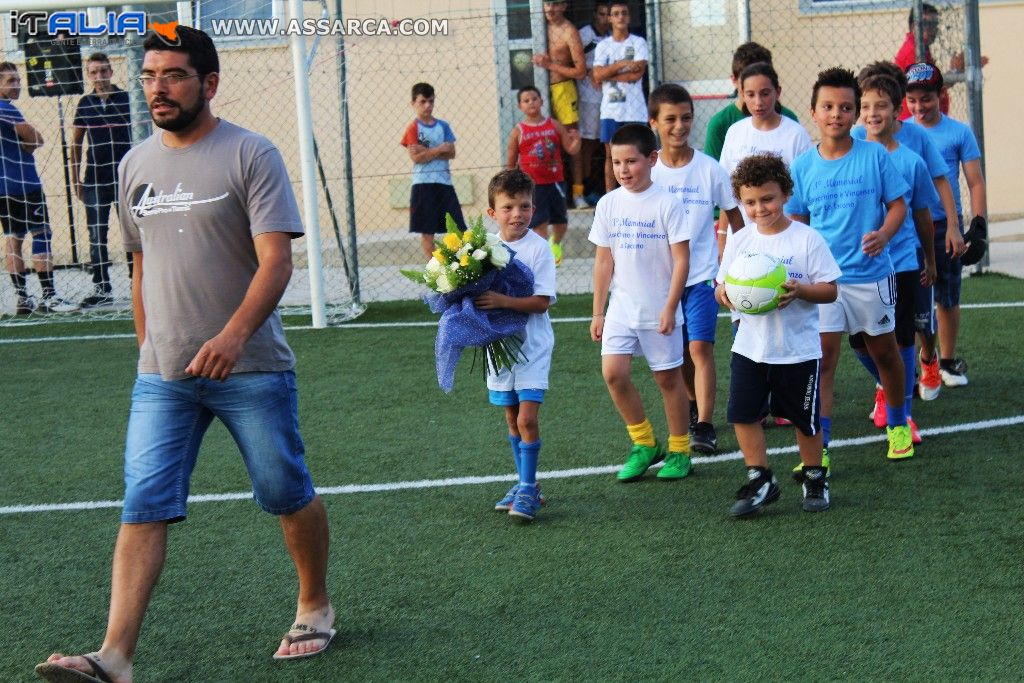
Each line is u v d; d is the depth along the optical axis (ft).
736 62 22.68
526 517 15.94
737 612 12.75
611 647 12.07
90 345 30.55
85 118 35.06
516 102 41.63
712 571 13.96
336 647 12.44
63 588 14.43
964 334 26.48
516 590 13.73
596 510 16.47
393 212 42.04
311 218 30.86
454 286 15.84
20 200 34.91
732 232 19.75
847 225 17.76
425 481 18.13
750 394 15.79
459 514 16.55
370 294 35.68
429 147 35.35
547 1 39.65
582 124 41.04
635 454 17.76
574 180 41.27
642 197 17.54
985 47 41.91
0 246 36.35
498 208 16.53
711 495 16.87
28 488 18.66
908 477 17.13
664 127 19.08
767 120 21.03
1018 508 15.49
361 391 24.23
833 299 15.71
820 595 13.05
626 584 13.71
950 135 22.74
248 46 40.27
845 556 14.17
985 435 18.99
